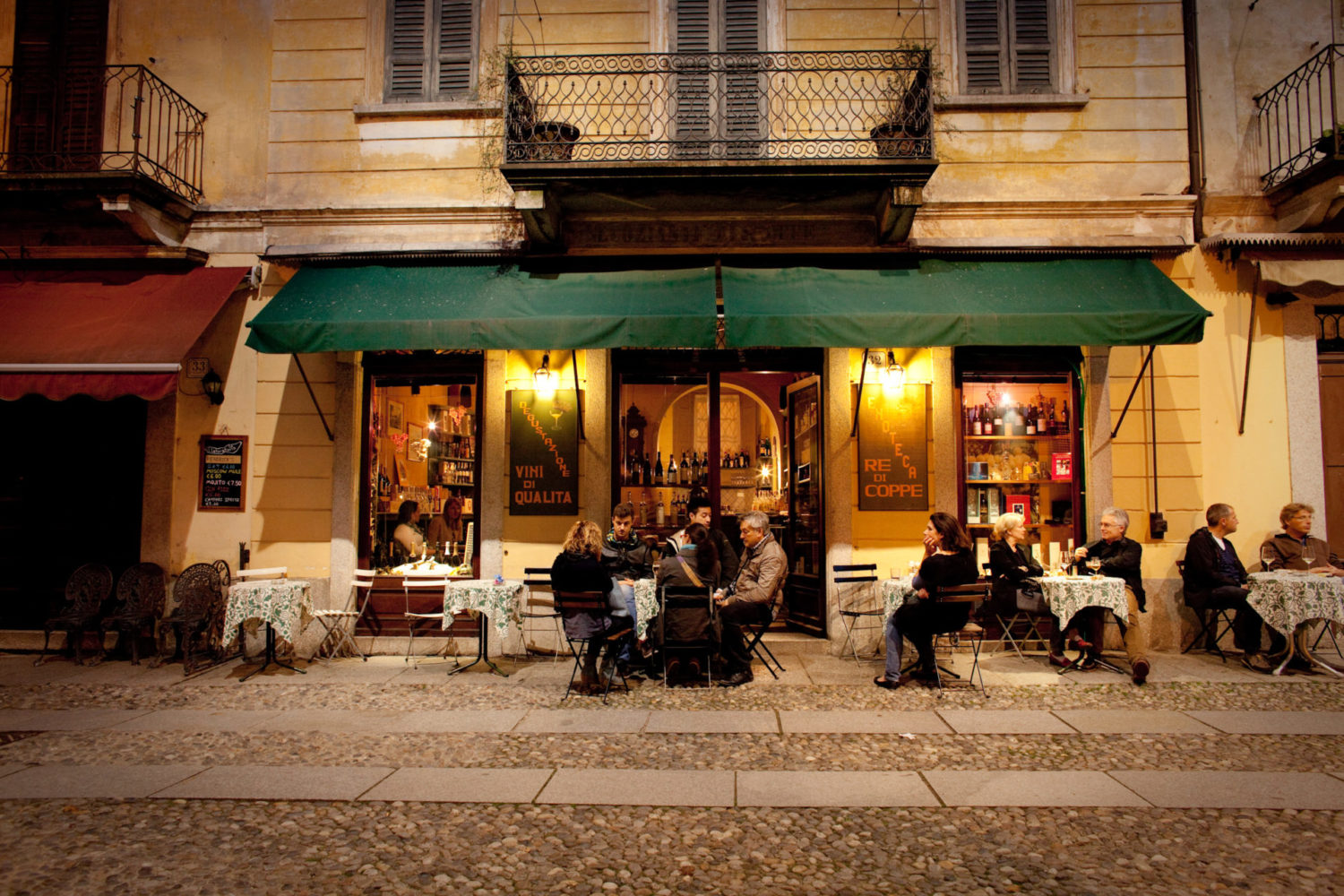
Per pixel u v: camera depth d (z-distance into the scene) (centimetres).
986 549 757
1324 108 751
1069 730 489
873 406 742
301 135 780
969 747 459
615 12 778
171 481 749
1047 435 767
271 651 674
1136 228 742
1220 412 733
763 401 825
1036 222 745
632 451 788
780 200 714
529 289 702
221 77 792
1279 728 490
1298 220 720
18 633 745
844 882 303
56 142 776
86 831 345
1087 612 650
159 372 646
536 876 308
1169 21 764
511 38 778
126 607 710
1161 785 397
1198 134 748
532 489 748
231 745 469
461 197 766
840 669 657
